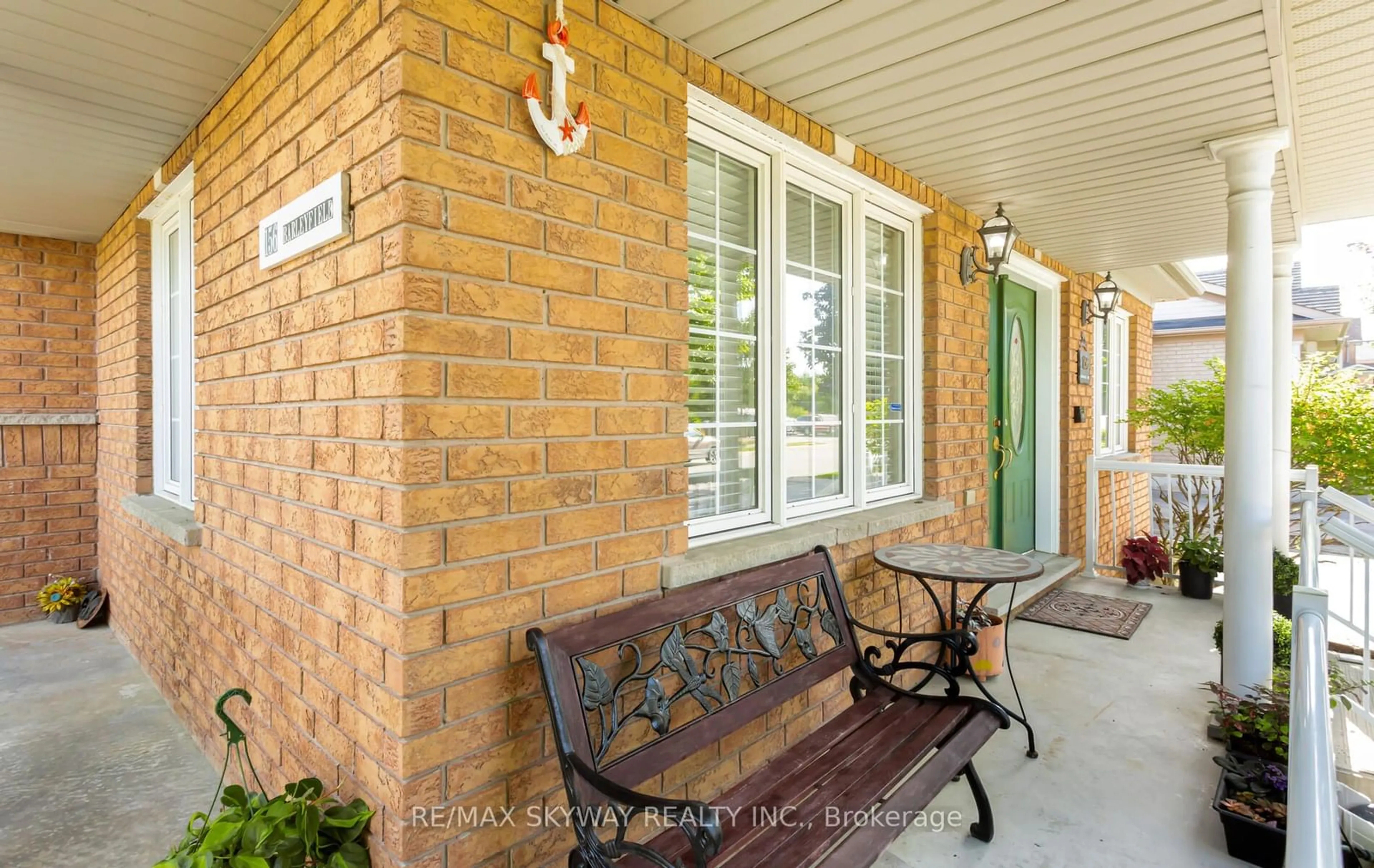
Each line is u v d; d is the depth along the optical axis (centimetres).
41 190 390
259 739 242
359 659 182
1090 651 418
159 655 367
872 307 366
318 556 201
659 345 222
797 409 316
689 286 261
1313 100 285
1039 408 597
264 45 234
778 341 293
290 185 215
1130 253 541
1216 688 290
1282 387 475
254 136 241
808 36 229
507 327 181
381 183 169
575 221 197
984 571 285
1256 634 316
